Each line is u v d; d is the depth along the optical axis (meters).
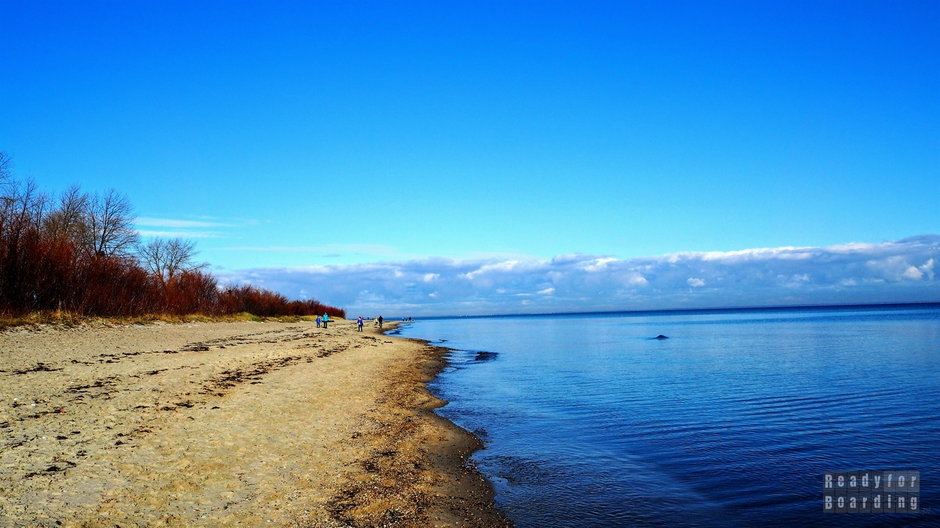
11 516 7.77
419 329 127.50
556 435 16.34
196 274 67.75
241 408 15.86
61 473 9.56
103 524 7.91
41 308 33.91
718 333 86.88
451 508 10.18
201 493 9.47
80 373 18.97
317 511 9.30
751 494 11.37
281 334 49.16
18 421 12.49
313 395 19.14
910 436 16.22
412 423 16.67
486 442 15.43
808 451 14.66
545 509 10.42
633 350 51.94
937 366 33.31
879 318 152.12
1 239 32.59
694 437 16.16
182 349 28.97
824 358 39.84
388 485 10.93
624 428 17.30
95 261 42.06
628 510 10.45
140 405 14.87
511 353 49.19
